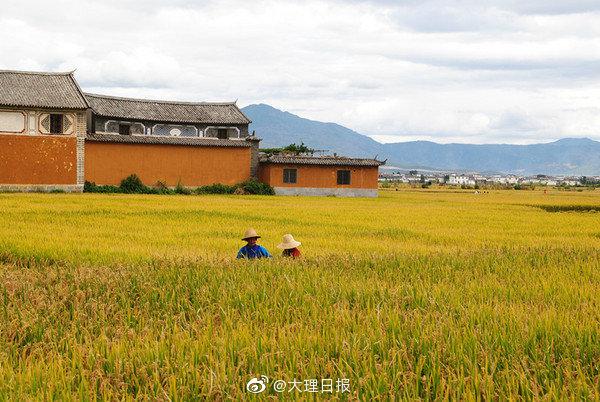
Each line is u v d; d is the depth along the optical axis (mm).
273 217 27906
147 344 5996
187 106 57500
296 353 5723
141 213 28375
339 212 32250
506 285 9805
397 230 22828
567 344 6137
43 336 6617
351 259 12688
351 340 6145
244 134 57250
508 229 24672
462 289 9234
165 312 7777
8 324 7016
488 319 7117
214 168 54531
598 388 4992
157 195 47281
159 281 9711
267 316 7344
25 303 8055
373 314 7137
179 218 26438
